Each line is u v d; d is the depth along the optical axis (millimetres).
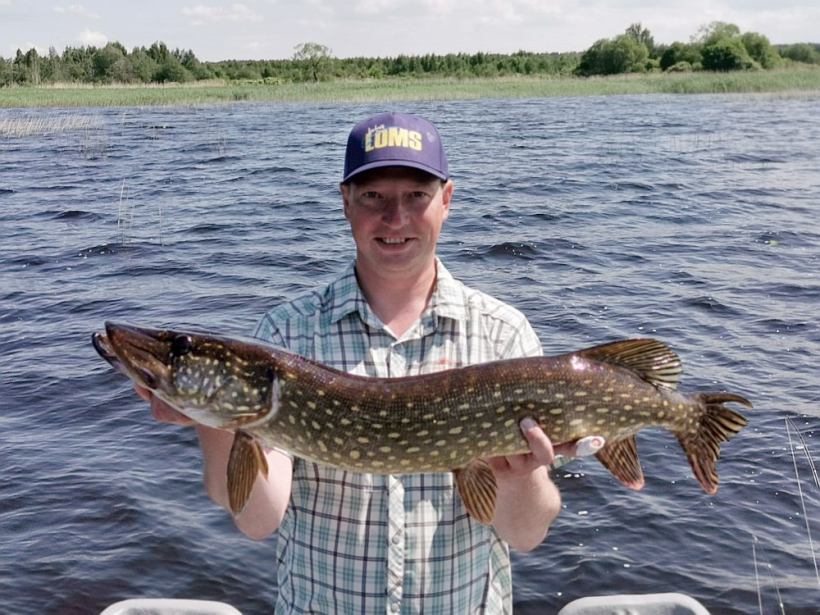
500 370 3242
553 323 12031
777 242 16875
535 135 38188
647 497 7574
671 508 7391
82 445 8773
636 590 6402
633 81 90000
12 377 10461
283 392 3254
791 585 6418
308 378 3266
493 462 3262
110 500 7668
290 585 3379
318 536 3289
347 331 3416
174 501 7711
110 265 15625
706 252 16156
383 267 3324
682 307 12719
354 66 123688
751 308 12641
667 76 99938
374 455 3221
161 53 130875
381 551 3227
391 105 62219
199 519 7438
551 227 18406
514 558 6789
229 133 41000
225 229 18672
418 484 3266
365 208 3283
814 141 34531
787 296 13234
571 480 7855
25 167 29078
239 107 61719
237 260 15844
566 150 32438
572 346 11133
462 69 119812
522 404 3217
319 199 22484
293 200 22344
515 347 3461
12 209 21125
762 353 10812
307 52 115062
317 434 3246
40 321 12555
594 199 21812
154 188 24531
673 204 21094
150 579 6672
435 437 3209
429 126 3350
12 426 9219
